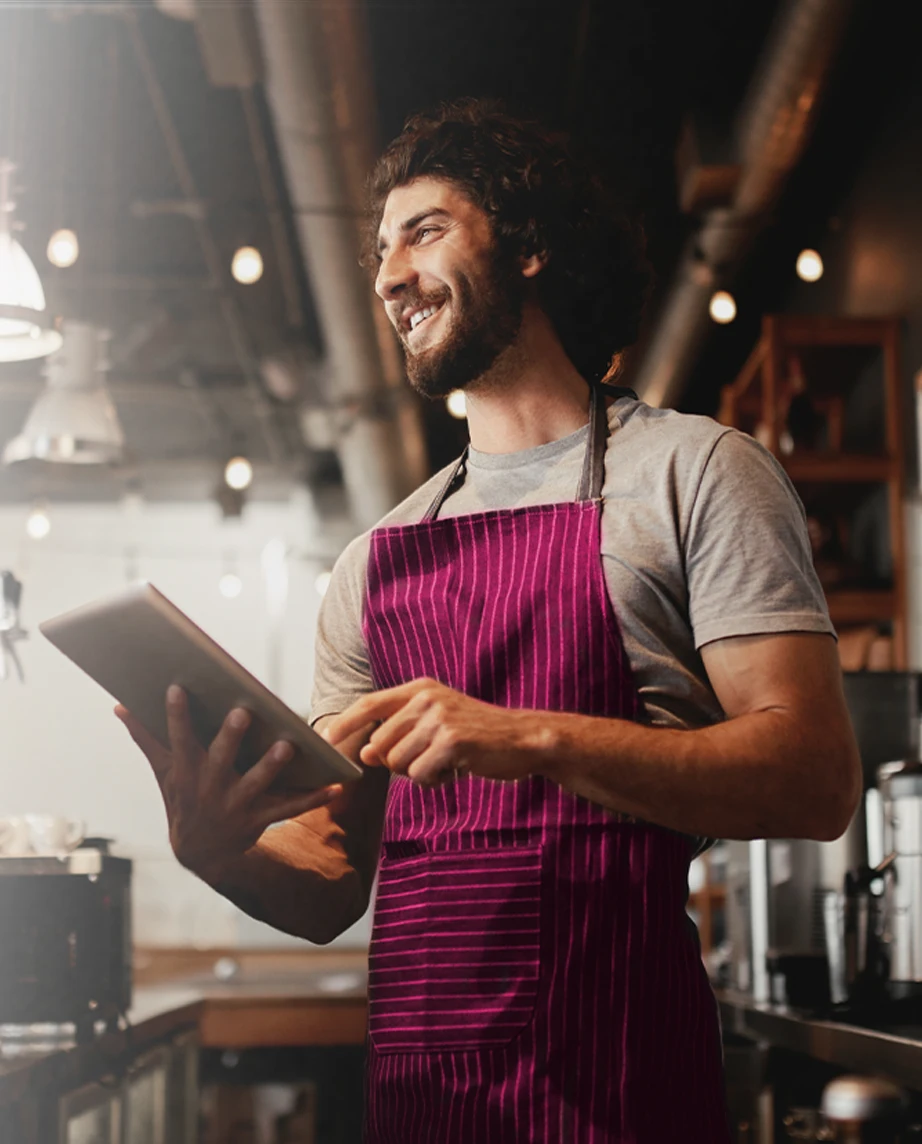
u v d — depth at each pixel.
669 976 1.23
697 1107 1.22
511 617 1.32
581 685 1.28
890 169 4.91
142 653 1.21
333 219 5.43
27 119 6.05
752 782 1.16
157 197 6.75
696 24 5.20
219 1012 4.27
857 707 2.87
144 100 5.95
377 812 1.58
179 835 1.29
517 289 1.44
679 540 1.30
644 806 1.17
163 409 9.51
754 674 1.23
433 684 1.18
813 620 1.24
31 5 5.14
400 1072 1.26
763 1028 2.46
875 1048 1.80
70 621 1.21
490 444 1.49
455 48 5.56
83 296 7.26
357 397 7.55
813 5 4.03
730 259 5.73
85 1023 2.42
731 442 1.32
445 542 1.40
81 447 5.11
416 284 1.44
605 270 1.55
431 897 1.27
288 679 11.86
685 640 1.31
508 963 1.23
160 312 7.84
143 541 11.90
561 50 5.55
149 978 6.34
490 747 1.14
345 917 1.51
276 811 1.27
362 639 1.52
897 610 4.58
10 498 11.40
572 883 1.23
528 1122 1.19
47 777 11.55
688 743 1.17
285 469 10.95
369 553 1.47
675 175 6.09
